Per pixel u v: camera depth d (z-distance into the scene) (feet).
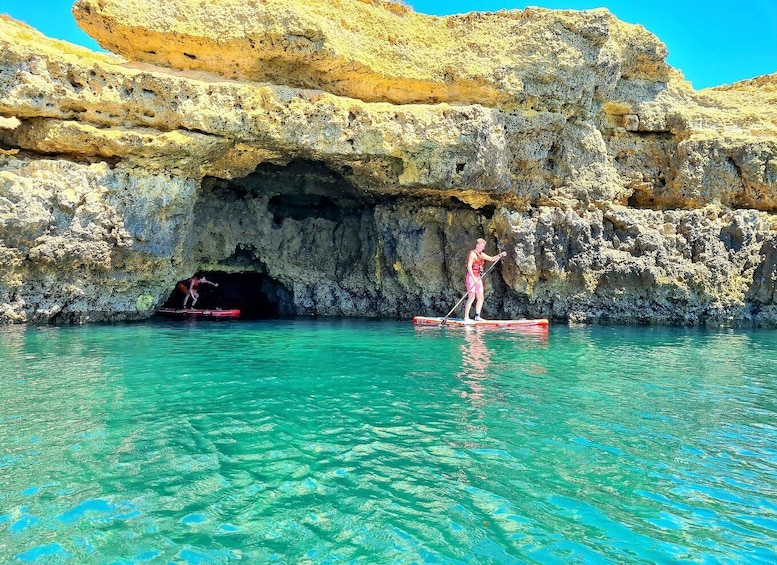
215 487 14.34
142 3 49.57
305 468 15.72
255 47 50.78
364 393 24.30
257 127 49.11
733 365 33.76
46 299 45.11
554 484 14.93
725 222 61.57
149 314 52.49
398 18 59.47
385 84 57.16
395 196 64.23
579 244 61.05
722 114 68.08
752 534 12.41
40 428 18.40
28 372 27.02
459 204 64.54
